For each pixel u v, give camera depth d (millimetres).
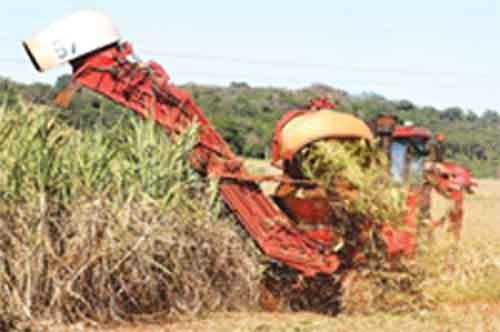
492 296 20438
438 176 23109
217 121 66688
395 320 16766
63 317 15828
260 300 18469
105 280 16359
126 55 17812
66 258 16031
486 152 100062
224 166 18125
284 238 17844
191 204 17922
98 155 17359
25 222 15898
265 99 83062
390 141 21422
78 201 16672
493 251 23312
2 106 17109
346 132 18000
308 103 19609
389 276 17922
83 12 17844
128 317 16578
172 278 17172
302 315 17750
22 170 16375
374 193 17500
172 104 18125
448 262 21281
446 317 17281
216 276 18016
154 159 17891
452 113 108812
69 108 18625
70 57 17531
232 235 18234
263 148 65062
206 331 15688
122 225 16656
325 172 17703
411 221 18422
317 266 17734
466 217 43062
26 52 17781
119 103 17844
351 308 17875
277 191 18812
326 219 17844
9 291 15320
